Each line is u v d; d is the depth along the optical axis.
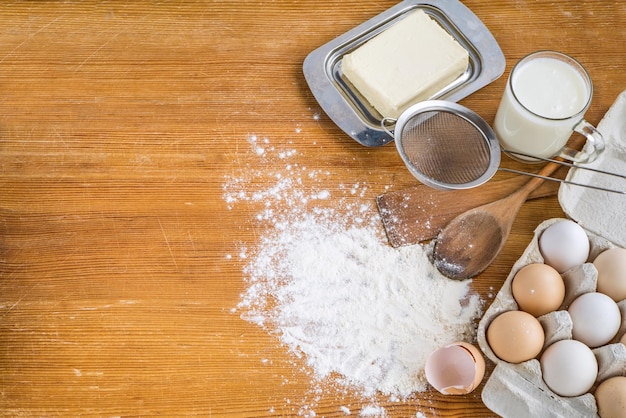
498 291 0.97
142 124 1.05
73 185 1.02
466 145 1.00
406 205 1.00
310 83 1.06
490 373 0.93
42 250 0.99
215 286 0.97
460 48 1.04
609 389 0.88
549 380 0.89
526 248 0.97
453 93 1.05
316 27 1.11
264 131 1.05
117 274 0.98
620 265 0.92
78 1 1.11
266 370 0.94
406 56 1.04
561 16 1.10
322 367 0.94
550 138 0.97
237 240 0.99
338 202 1.01
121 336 0.95
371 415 0.92
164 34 1.10
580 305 0.91
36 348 0.95
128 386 0.93
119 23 1.11
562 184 1.00
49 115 1.06
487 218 0.99
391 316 0.96
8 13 1.11
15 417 0.92
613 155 1.01
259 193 1.02
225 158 1.03
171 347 0.95
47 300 0.97
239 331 0.95
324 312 0.96
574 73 0.98
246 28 1.10
